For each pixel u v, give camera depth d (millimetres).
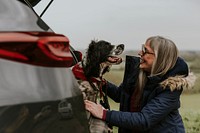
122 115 2887
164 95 3008
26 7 1957
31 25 1908
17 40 1778
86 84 2750
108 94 3424
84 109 2107
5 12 1852
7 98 1733
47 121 1843
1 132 1706
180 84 2977
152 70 3016
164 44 3002
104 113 2814
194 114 7105
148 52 3035
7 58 1767
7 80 1755
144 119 2949
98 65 2775
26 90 1787
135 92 3137
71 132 1971
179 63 3049
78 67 2773
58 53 1896
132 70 3217
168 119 3098
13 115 1736
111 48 2807
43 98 1829
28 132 1773
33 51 1811
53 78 1891
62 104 1911
